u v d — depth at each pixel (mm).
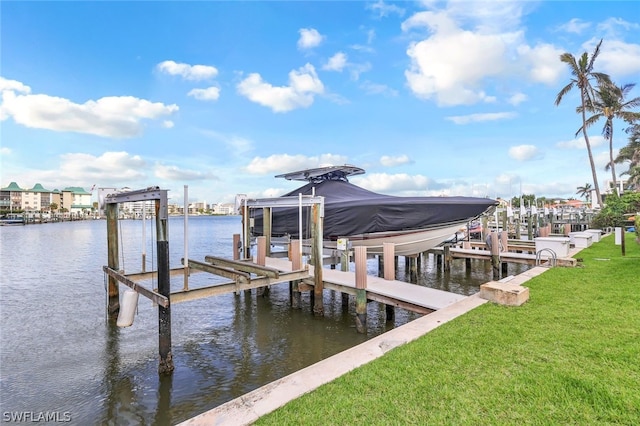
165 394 5184
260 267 8789
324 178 14766
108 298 8742
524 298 5590
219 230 56125
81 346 7000
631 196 24172
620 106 28453
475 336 4141
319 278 8742
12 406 4871
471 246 17234
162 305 5848
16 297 11102
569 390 2885
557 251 10375
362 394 2975
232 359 6418
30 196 107062
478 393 2914
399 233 11180
